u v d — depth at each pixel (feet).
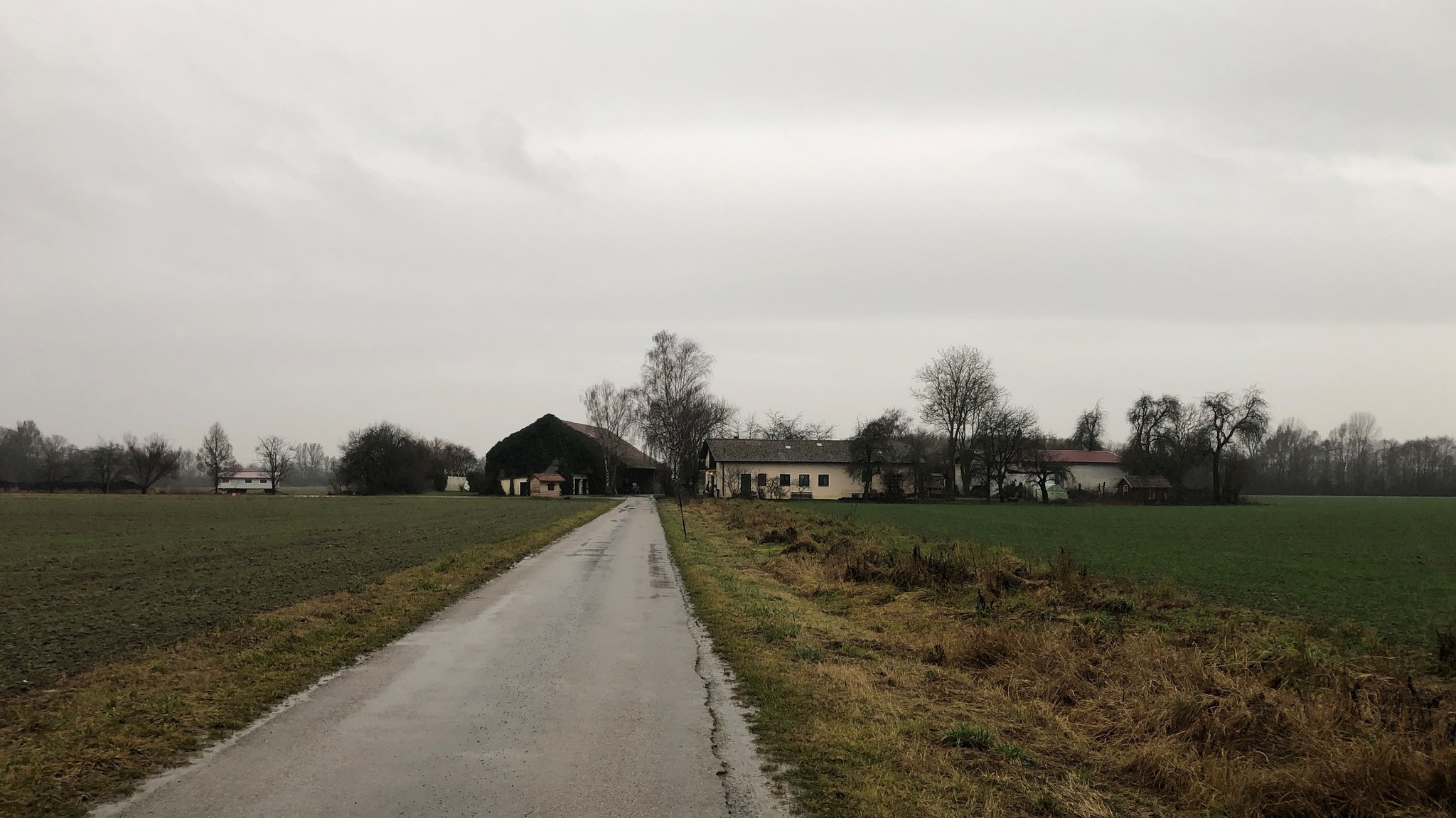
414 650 35.12
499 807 17.66
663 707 26.22
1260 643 35.35
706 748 22.04
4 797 17.69
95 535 106.93
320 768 20.01
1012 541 102.78
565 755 21.34
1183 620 44.29
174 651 33.17
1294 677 29.43
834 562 67.00
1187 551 89.30
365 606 46.01
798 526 116.47
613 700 27.04
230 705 25.53
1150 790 20.67
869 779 19.79
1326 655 33.30
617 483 361.10
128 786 18.62
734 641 36.94
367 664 32.22
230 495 318.86
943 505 238.48
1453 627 42.63
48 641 35.47
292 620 40.45
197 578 58.90
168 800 17.84
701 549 88.12
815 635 39.86
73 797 17.90
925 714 26.07
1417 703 24.17
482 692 27.96
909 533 114.11
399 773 19.71
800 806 18.11
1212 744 23.39
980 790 19.43
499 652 34.81
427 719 24.53
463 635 38.91
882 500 262.67
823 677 30.17
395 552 80.64
